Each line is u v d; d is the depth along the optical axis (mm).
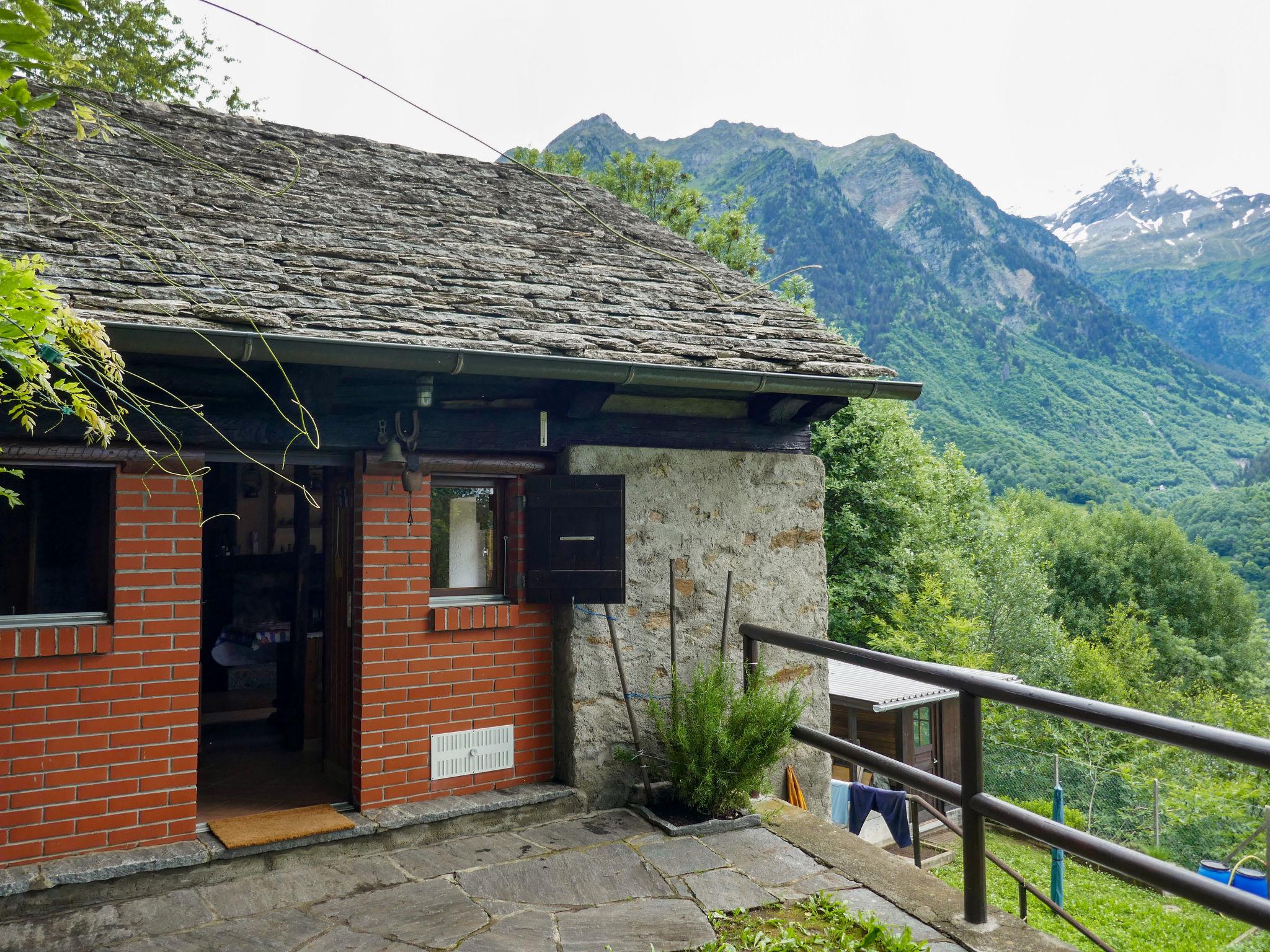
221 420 4551
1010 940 3867
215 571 8102
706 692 5230
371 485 5016
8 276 1840
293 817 4797
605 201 8008
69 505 4406
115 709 4289
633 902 4195
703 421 5930
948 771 14695
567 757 5445
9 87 1683
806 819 5273
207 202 5508
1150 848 14859
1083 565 41750
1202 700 27219
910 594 21906
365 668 4949
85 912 3998
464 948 3750
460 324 4836
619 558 5422
